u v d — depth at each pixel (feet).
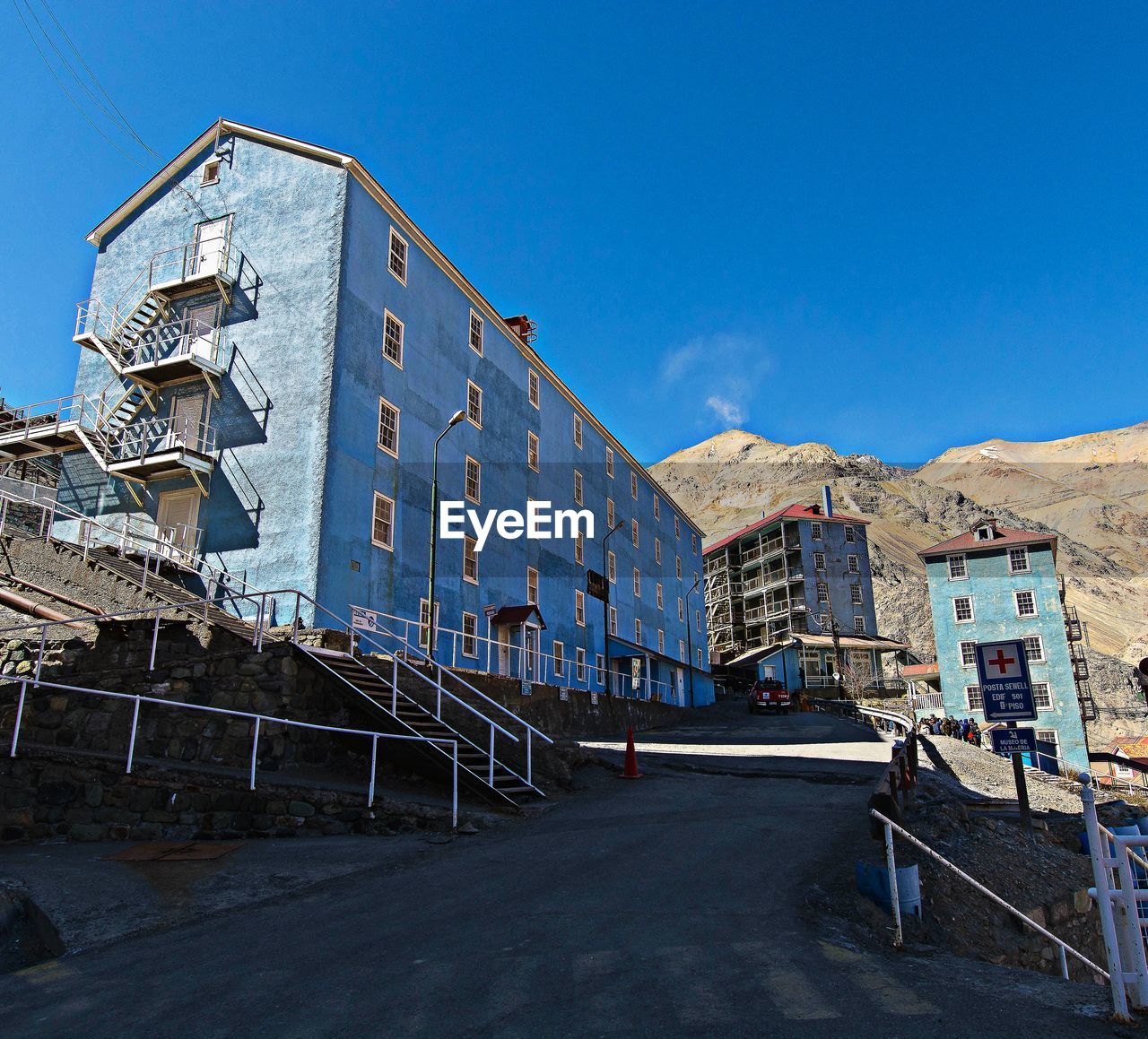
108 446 86.84
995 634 184.85
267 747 47.11
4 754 38.50
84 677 48.65
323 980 20.08
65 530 91.97
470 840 37.70
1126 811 71.92
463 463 107.14
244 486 83.15
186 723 47.11
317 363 83.71
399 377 94.53
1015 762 44.45
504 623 107.96
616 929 23.41
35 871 30.14
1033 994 18.69
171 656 56.49
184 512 85.71
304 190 90.53
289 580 78.07
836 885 28.55
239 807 38.99
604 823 41.04
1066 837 54.29
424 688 59.82
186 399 89.56
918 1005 17.66
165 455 82.58
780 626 291.17
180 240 95.96
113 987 20.34
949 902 31.99
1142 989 16.94
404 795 43.65
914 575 625.41
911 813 43.75
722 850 34.12
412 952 21.97
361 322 88.33
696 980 19.11
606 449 168.04
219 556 81.82
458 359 109.19
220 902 28.09
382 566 86.84
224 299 89.97
